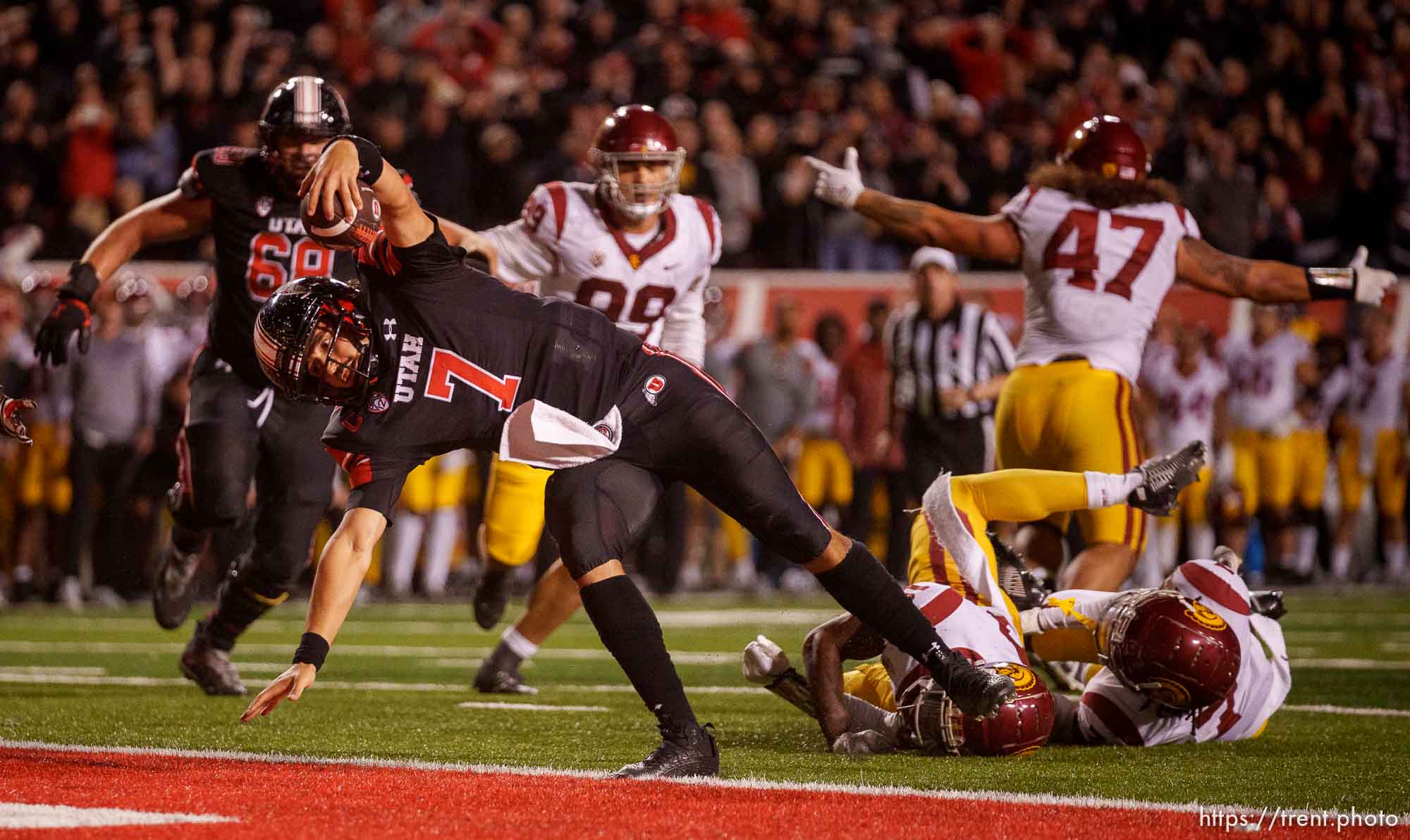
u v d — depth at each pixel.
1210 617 13.38
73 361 36.25
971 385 29.62
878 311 38.19
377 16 55.06
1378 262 46.16
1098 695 13.87
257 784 10.95
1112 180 17.73
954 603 13.21
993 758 12.90
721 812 10.03
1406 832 9.80
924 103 48.72
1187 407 39.75
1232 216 43.84
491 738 14.09
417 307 11.45
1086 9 51.78
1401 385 41.88
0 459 38.19
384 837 9.15
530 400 11.57
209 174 16.91
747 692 18.67
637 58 50.19
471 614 34.19
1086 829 9.60
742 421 11.98
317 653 10.98
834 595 12.27
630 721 15.55
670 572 39.53
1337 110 47.34
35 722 14.80
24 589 37.94
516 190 44.06
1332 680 20.12
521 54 52.66
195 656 17.62
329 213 11.05
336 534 11.36
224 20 54.41
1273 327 40.56
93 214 44.84
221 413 17.02
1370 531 43.50
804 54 50.75
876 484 39.06
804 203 44.41
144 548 37.62
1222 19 51.56
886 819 9.85
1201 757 13.16
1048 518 17.92
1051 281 17.73
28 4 54.19
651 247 17.94
